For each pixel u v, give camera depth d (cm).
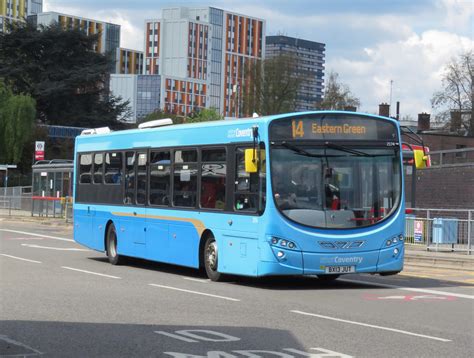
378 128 1617
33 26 9362
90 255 2386
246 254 1587
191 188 1780
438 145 7175
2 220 4734
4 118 7475
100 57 9506
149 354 884
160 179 1906
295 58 9575
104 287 1547
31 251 2467
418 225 2752
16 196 5269
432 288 1647
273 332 1034
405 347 939
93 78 9156
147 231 1948
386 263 1598
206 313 1205
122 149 2091
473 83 8425
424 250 2722
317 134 1571
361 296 1474
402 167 1631
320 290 1575
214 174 1702
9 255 2292
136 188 2012
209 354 884
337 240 1555
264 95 9406
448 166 3681
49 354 882
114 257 2106
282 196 1538
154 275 1830
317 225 1548
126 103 9662
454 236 2645
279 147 1548
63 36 9306
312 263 1546
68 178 4734
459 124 8406
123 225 2062
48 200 4825
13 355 871
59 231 3741
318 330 1055
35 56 9412
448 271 2162
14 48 9350
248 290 1548
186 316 1171
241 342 959
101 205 2183
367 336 1013
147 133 1978
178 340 970
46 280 1656
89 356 873
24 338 980
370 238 1580
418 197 3794
